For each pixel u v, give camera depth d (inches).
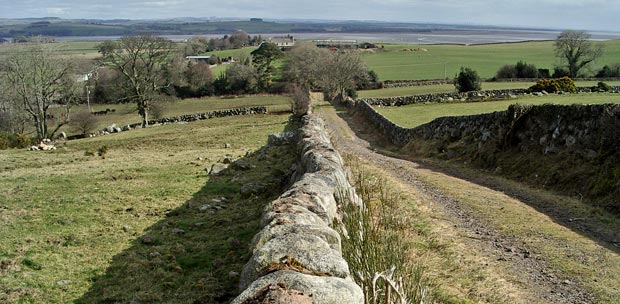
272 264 178.9
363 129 1402.6
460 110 1375.5
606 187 473.7
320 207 262.7
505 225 406.3
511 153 660.1
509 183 584.1
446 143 835.4
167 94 2664.9
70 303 265.6
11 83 1691.7
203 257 329.4
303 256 183.0
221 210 453.1
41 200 511.5
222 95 2933.1
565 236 380.8
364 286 203.0
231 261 315.9
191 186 563.8
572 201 482.3
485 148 714.8
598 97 1363.2
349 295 155.1
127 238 377.1
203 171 659.4
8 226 413.7
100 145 1168.8
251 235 367.2
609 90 1595.7
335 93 2591.0
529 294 275.4
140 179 617.6
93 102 2677.2
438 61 3882.9
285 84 3036.4
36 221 428.1
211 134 1277.1
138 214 446.0
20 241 370.3
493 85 2271.2
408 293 213.3
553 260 328.8
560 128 589.0
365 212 299.9
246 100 2625.5
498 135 697.0
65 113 1972.2
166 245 357.4
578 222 419.5
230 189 540.1
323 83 2630.4
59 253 344.2
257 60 3191.4
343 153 757.9
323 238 212.1
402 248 261.6
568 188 518.6
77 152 995.9
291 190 288.7
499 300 264.4
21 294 274.4
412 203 459.2
